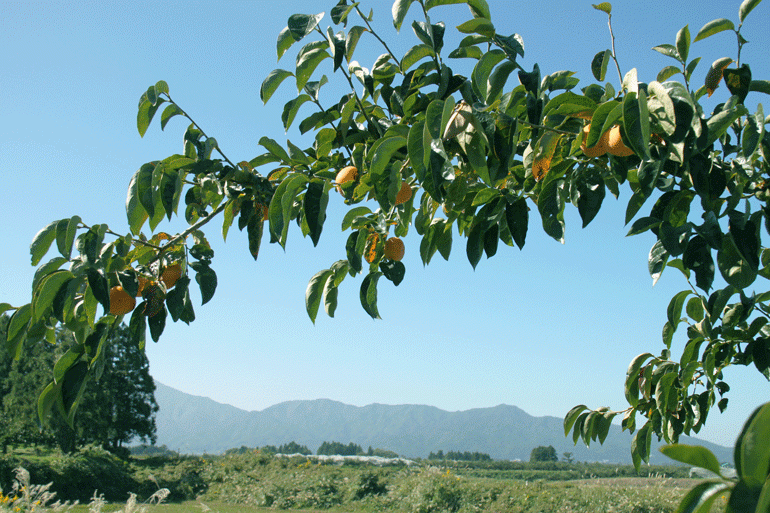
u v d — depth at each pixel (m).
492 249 1.81
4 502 4.72
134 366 38.03
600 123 1.35
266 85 1.96
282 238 1.71
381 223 2.02
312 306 2.05
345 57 1.88
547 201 1.69
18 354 1.79
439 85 1.64
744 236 1.53
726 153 1.79
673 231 1.53
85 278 1.73
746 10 1.73
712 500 0.52
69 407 1.76
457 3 1.64
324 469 24.91
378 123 1.94
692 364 2.45
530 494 15.94
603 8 1.68
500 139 1.47
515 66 1.58
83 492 19.06
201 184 2.07
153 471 25.19
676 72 1.91
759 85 1.77
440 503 16.72
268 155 2.13
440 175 1.31
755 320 2.34
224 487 22.30
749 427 0.49
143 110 2.11
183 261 2.00
